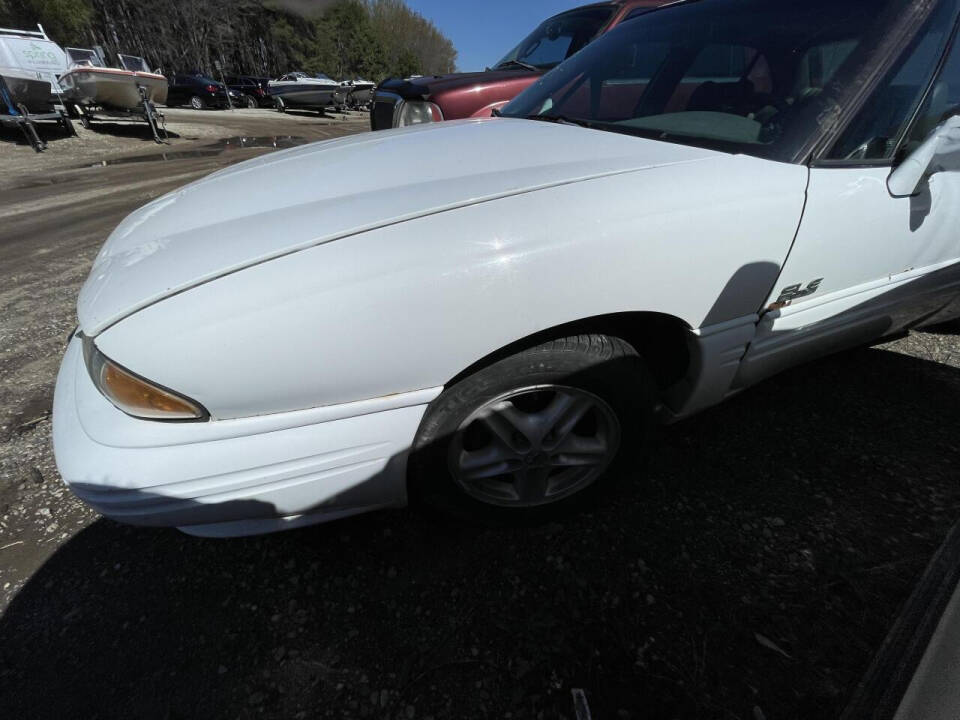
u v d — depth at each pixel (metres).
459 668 1.17
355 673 1.17
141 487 1.00
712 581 1.34
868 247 1.42
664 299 1.18
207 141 11.81
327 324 0.97
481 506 1.41
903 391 2.11
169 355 0.95
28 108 10.24
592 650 1.20
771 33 1.57
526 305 1.05
